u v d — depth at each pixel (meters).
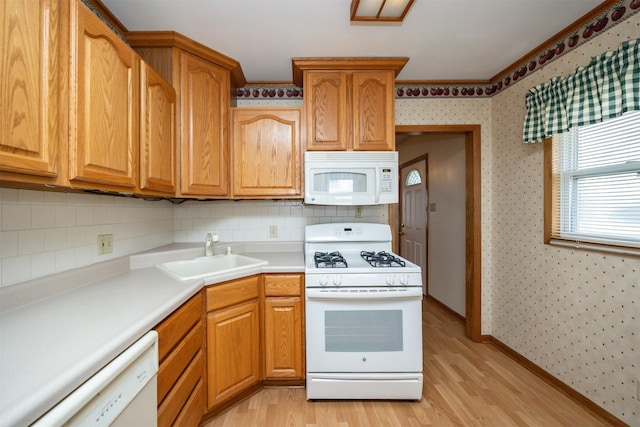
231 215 2.29
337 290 1.59
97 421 0.64
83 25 0.93
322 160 1.91
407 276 1.60
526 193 2.02
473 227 2.41
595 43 1.53
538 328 1.92
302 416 1.53
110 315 0.91
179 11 1.46
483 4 1.46
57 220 1.15
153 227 1.92
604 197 1.53
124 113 1.16
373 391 1.63
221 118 1.89
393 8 1.47
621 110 1.35
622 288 1.40
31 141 0.76
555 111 1.70
